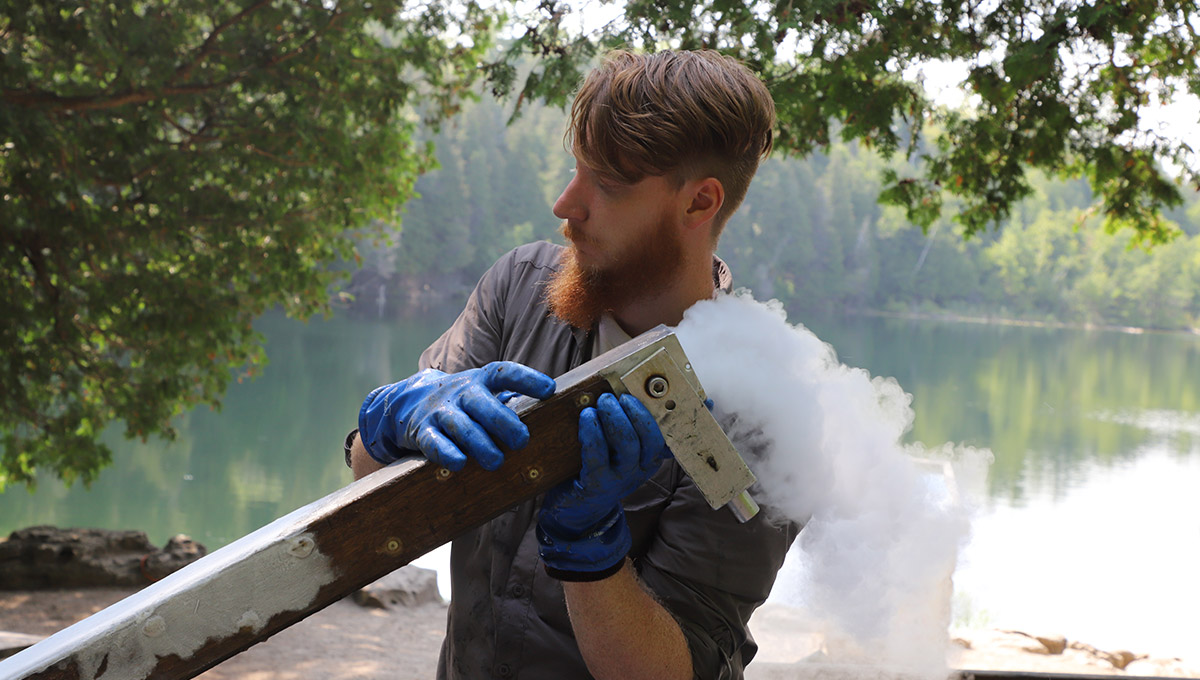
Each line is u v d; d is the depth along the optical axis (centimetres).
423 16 873
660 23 433
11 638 261
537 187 7762
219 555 92
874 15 439
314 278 958
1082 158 566
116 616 85
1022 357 7112
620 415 93
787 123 486
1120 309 9494
